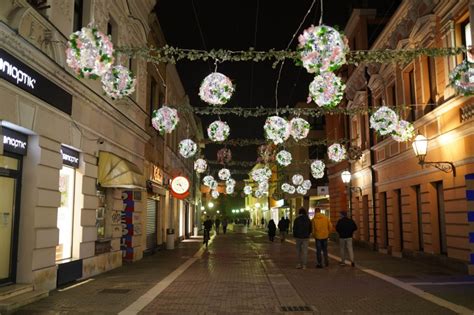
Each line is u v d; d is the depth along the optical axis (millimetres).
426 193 16578
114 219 14750
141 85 18453
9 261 9141
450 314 8203
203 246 27547
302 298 9820
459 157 14109
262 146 25250
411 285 11414
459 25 14461
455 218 14320
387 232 21781
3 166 8930
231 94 8234
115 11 14820
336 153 16891
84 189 12164
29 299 8820
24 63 8930
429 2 15828
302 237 15398
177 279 12562
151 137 20422
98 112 13164
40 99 9578
